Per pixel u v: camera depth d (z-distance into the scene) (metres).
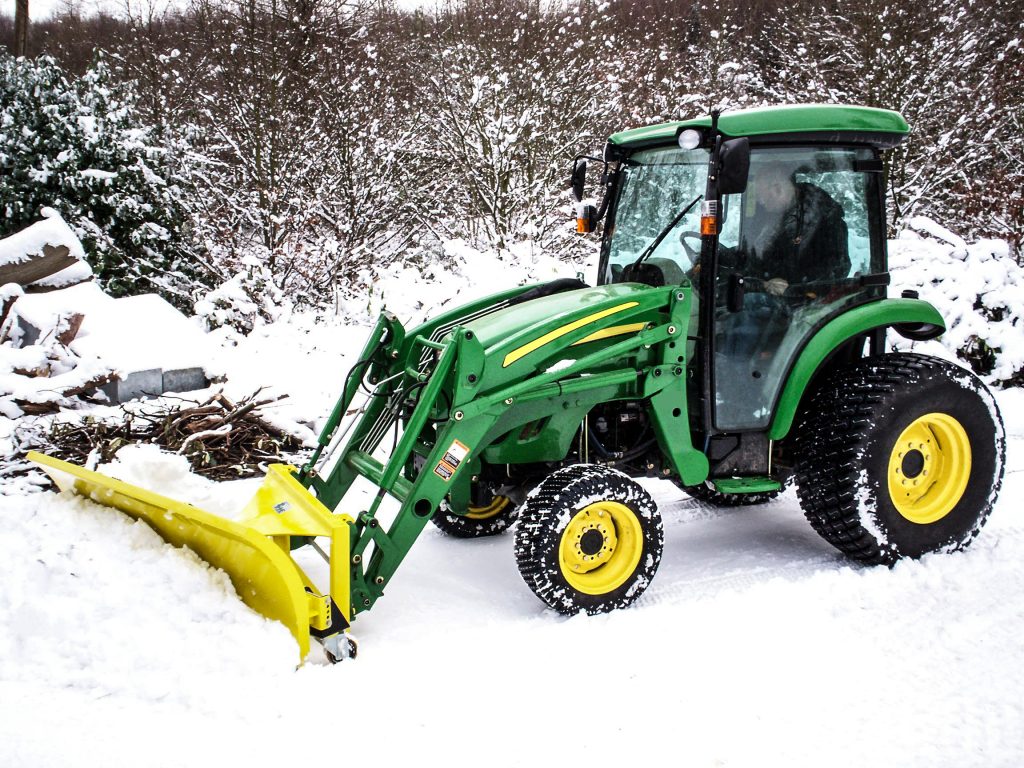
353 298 9.75
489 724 3.03
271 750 2.87
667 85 12.59
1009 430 6.23
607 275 4.67
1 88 9.30
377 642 3.59
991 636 3.55
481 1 11.88
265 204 10.20
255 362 7.15
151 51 12.59
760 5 14.12
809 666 3.38
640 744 2.92
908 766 2.80
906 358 4.28
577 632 3.65
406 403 4.13
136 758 2.80
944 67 11.00
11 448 5.51
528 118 11.26
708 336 4.04
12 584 3.46
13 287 7.19
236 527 3.36
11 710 3.00
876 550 4.15
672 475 4.35
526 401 3.85
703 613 3.80
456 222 11.70
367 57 11.52
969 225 10.80
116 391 6.30
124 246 9.51
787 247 4.15
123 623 3.31
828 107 4.05
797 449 4.36
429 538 4.76
